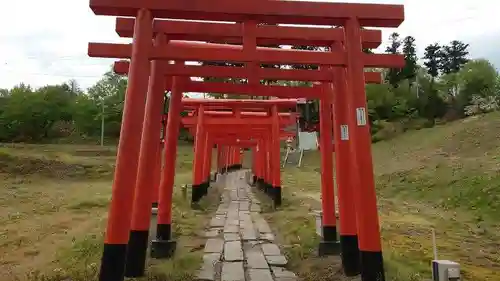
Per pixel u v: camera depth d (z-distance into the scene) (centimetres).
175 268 748
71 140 4850
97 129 5169
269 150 2084
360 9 629
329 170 928
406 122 4094
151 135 768
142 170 759
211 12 609
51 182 2322
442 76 5094
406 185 2172
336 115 786
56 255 874
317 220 960
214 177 3041
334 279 716
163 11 609
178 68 769
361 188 596
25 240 1070
